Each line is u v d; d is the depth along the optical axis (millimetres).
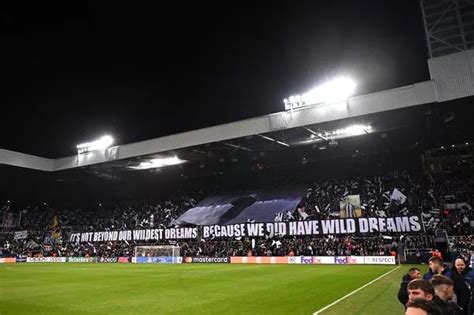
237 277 21891
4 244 51719
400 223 33281
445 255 26266
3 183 52938
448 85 26656
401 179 40906
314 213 39906
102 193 59969
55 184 56531
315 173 48500
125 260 44375
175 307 12023
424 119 33188
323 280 19547
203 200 50656
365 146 43438
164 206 53156
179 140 38781
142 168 47781
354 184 42906
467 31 29016
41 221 56906
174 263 40062
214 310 11469
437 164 40406
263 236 40094
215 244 41438
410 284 3869
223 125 36469
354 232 35094
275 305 12250
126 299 13750
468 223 32750
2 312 11344
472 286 6465
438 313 2783
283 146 40281
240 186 52281
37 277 23406
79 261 46500
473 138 37531
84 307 12102
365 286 16656
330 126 33750
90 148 44938
